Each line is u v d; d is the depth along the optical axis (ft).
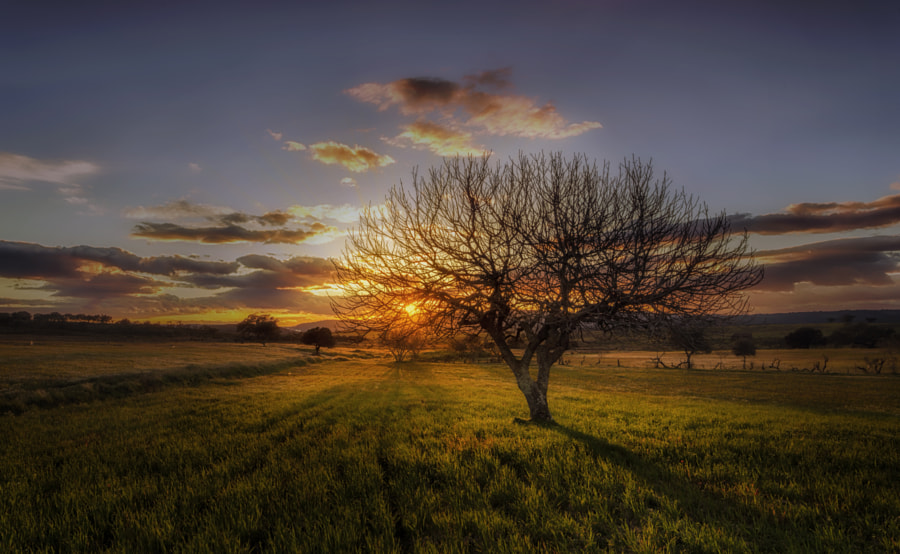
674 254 37.19
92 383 80.02
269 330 449.89
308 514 20.04
